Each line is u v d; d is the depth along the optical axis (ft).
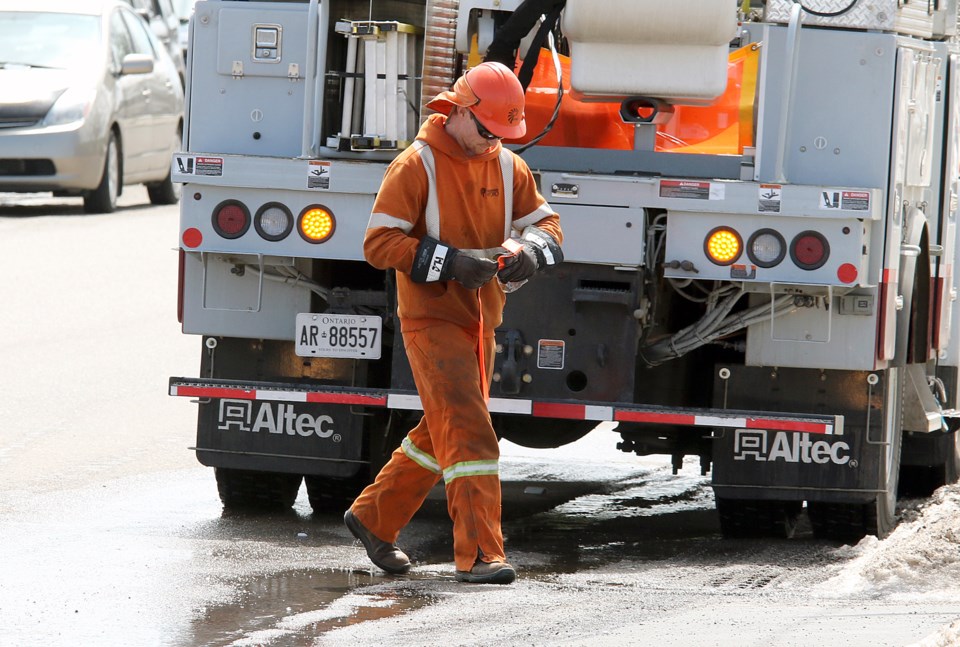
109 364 117.60
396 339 69.82
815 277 66.80
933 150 79.82
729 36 67.82
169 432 96.53
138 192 226.38
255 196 70.28
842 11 69.51
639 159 70.08
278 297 71.97
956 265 87.25
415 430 62.18
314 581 60.44
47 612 54.39
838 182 69.87
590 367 67.87
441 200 59.93
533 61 71.56
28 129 181.37
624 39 68.03
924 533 70.90
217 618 54.08
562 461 98.53
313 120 72.54
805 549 71.36
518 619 54.65
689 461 99.66
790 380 70.49
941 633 50.49
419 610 55.83
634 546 72.33
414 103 74.13
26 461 86.43
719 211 66.85
